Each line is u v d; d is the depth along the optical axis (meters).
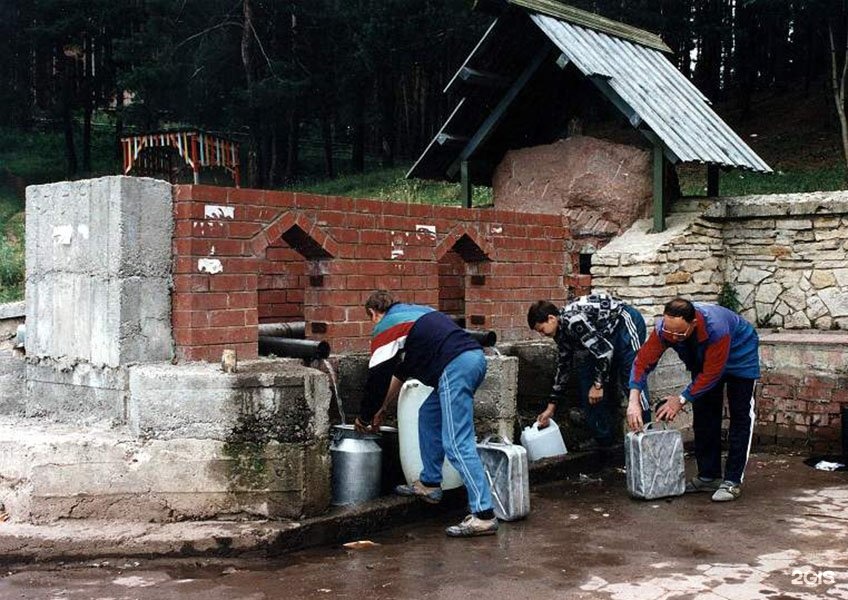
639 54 9.70
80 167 33.84
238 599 4.13
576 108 9.60
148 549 4.75
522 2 8.65
